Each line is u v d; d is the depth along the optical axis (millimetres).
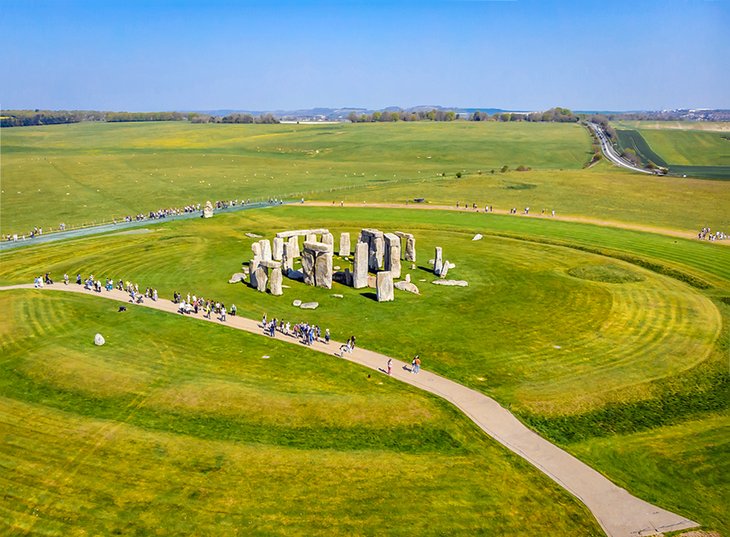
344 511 32938
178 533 30969
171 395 45031
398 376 49438
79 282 75188
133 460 37062
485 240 101688
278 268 71188
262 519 32125
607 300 69188
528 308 66750
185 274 80188
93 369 49188
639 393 47500
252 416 42344
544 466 37906
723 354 54688
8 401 44438
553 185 159875
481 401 45531
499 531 31906
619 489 35906
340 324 61719
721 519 33656
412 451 38906
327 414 42719
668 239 100938
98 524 31500
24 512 32375
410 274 81188
